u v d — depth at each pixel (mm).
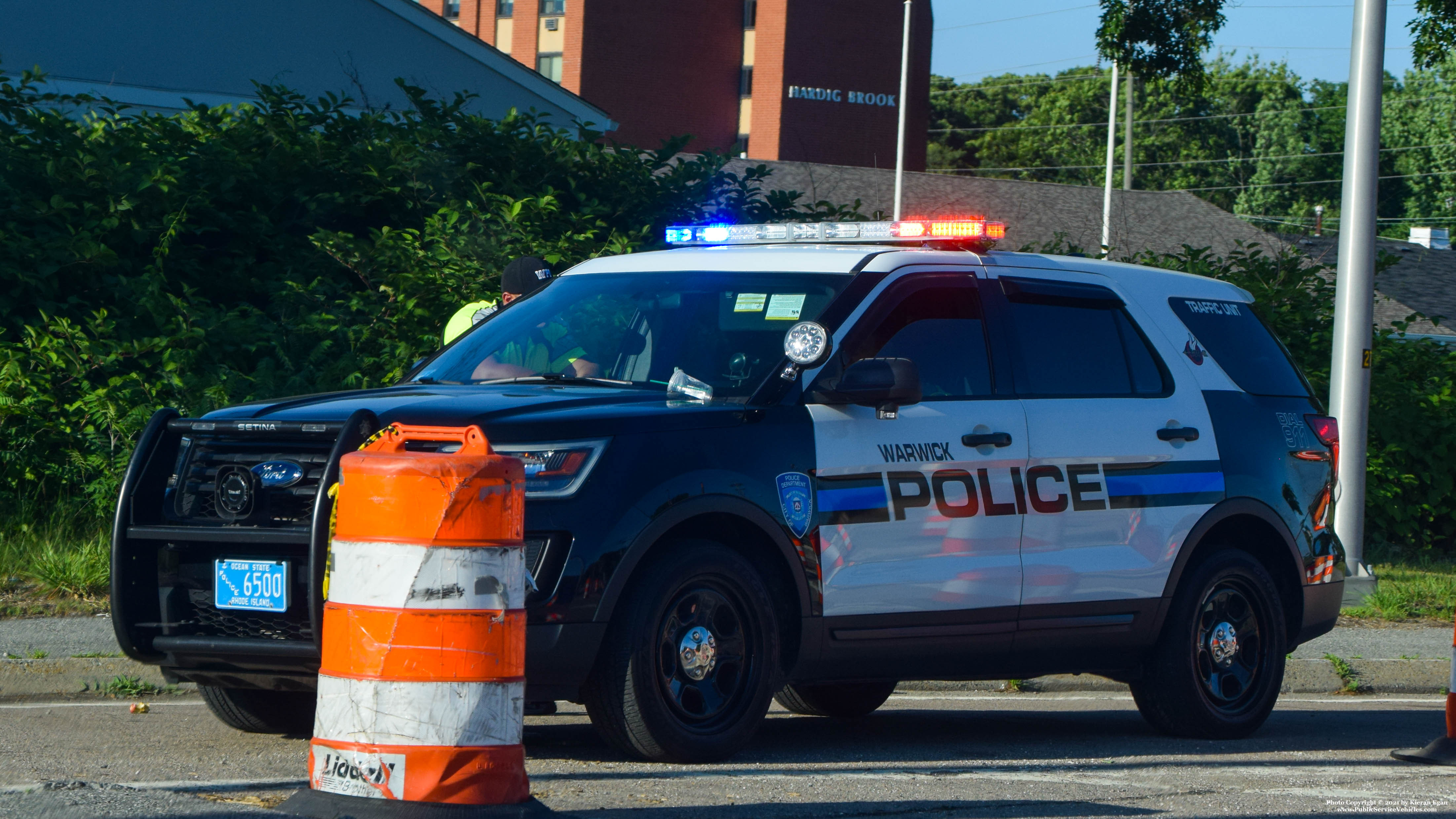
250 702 10000
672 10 93562
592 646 8648
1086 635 11023
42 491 17812
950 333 10680
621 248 22000
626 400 9523
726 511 9180
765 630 9367
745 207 25266
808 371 9945
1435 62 35250
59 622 13586
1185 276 12719
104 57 33031
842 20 95625
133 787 7328
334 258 21719
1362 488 20672
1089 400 11242
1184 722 11727
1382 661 15719
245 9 34969
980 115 158625
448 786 6699
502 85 38938
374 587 6750
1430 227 114875
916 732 11852
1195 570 11719
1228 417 12133
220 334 19859
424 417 8820
